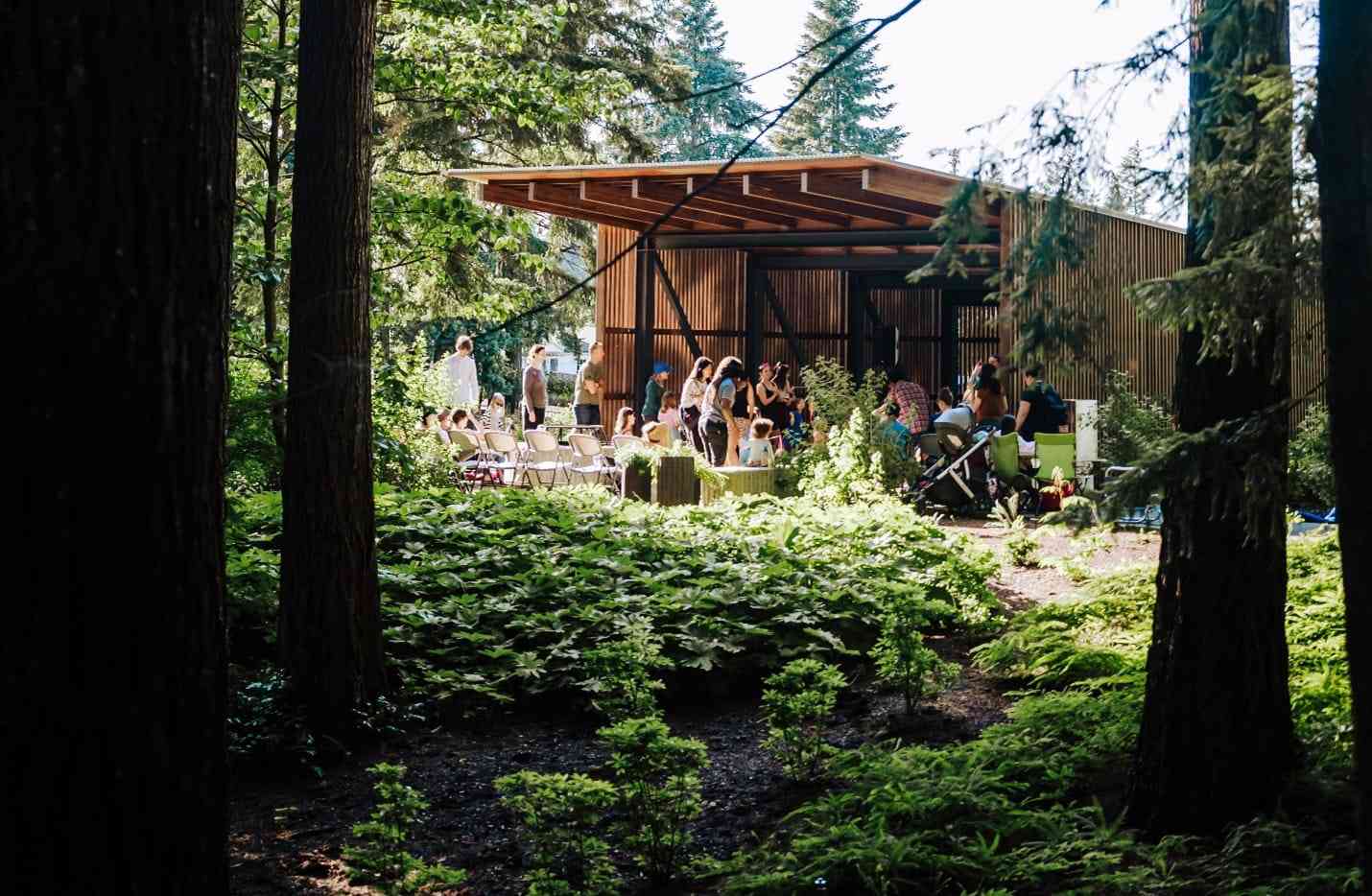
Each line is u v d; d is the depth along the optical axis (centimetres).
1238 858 427
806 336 2406
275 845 532
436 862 506
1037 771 552
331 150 649
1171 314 378
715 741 701
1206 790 469
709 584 919
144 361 203
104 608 198
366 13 655
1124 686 703
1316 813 453
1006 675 818
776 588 919
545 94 1130
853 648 873
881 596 931
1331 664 678
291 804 588
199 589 213
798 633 866
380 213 1064
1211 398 452
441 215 1082
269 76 989
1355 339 254
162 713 206
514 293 1340
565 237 3195
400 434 1397
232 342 906
